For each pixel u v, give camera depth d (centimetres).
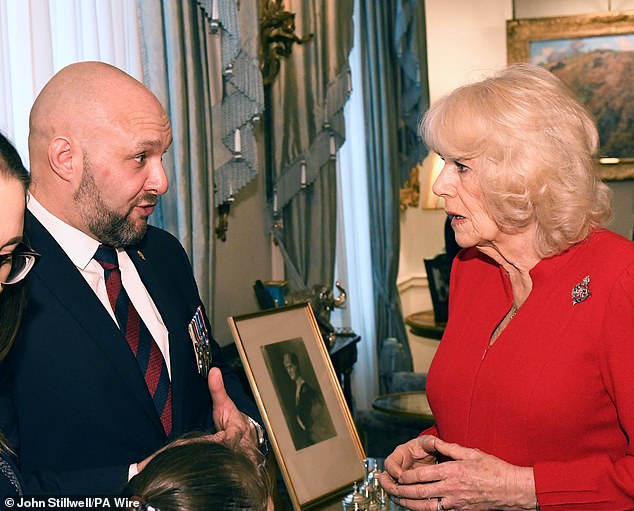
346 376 515
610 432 185
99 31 311
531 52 854
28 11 271
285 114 514
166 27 351
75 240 198
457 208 195
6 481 144
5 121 256
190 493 107
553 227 184
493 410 192
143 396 194
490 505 183
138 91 195
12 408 182
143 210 199
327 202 542
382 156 679
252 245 509
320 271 538
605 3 843
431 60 872
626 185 839
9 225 128
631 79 838
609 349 178
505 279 204
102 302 201
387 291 688
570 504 177
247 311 501
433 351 851
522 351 189
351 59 656
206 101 383
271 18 493
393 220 686
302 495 210
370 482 210
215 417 199
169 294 220
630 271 178
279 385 218
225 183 410
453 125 186
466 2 862
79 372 188
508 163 181
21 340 185
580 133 185
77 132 189
